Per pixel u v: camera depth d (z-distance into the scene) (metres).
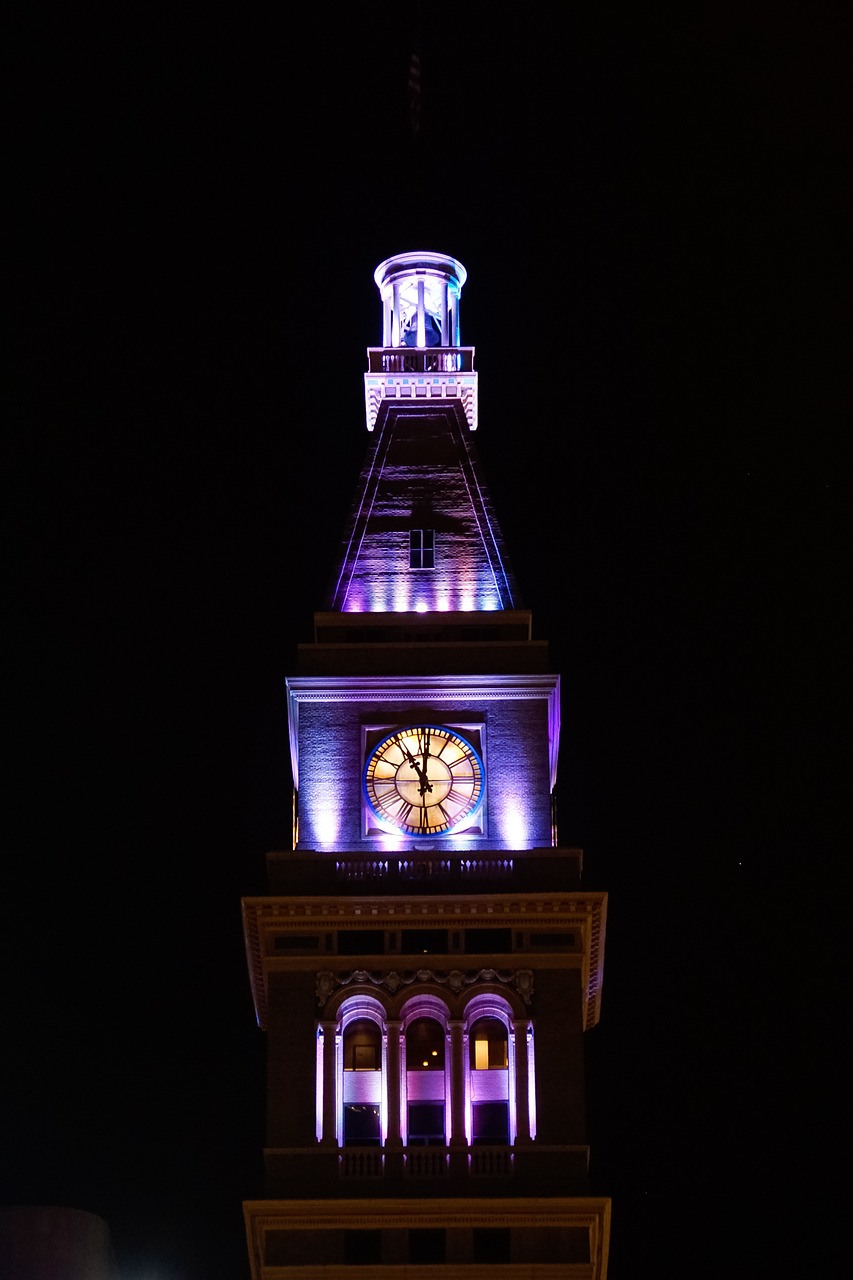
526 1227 97.25
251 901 103.00
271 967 102.81
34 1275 97.00
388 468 116.94
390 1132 99.56
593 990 108.81
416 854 104.88
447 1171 98.75
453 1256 96.69
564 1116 99.75
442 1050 101.94
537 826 107.06
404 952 102.88
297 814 107.31
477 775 107.81
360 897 103.12
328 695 109.50
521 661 110.25
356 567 113.62
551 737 112.25
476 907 103.44
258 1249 98.31
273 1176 98.75
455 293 124.00
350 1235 97.31
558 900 103.31
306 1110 100.25
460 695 109.62
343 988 102.25
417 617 111.75
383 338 122.50
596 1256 97.50
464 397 119.81
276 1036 101.62
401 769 107.94
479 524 114.94
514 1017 101.50
